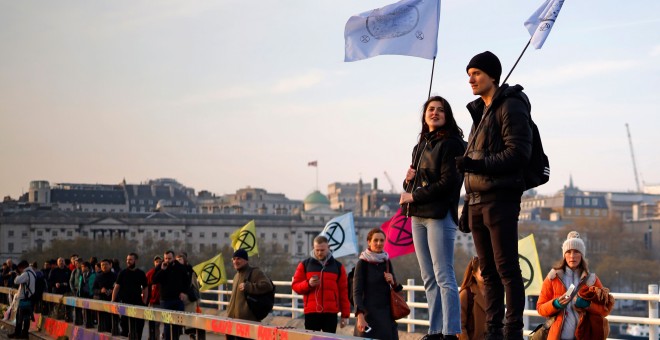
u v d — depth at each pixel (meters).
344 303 18.75
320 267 18.62
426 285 13.80
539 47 12.40
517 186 11.23
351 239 32.00
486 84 11.71
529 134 11.18
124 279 30.17
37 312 36.09
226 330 14.38
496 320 11.89
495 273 11.84
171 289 28.39
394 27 14.86
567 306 12.46
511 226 11.29
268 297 20.27
